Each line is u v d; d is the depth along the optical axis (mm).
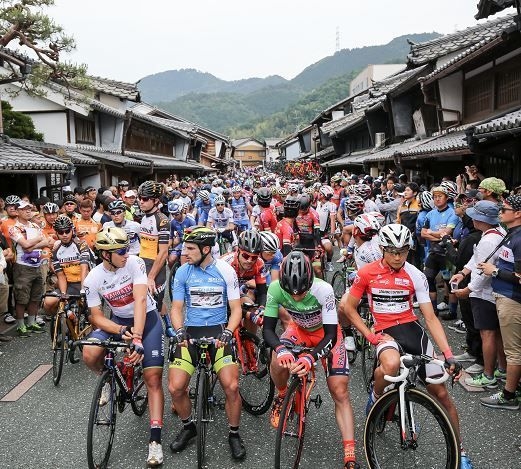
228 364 3633
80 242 5758
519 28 8594
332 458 3641
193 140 36250
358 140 25719
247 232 4414
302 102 140500
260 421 4262
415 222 7812
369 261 4727
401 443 3074
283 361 3264
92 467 3359
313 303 3469
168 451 3773
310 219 7609
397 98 16688
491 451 3645
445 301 7172
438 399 3330
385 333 3455
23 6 10594
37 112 16734
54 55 11188
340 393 3449
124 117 19531
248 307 4398
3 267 5977
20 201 6531
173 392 3580
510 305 4070
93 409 3383
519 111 8281
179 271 3787
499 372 4840
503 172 9016
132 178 21562
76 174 16578
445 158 11906
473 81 12000
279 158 70750
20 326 6605
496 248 4211
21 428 4172
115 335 3746
